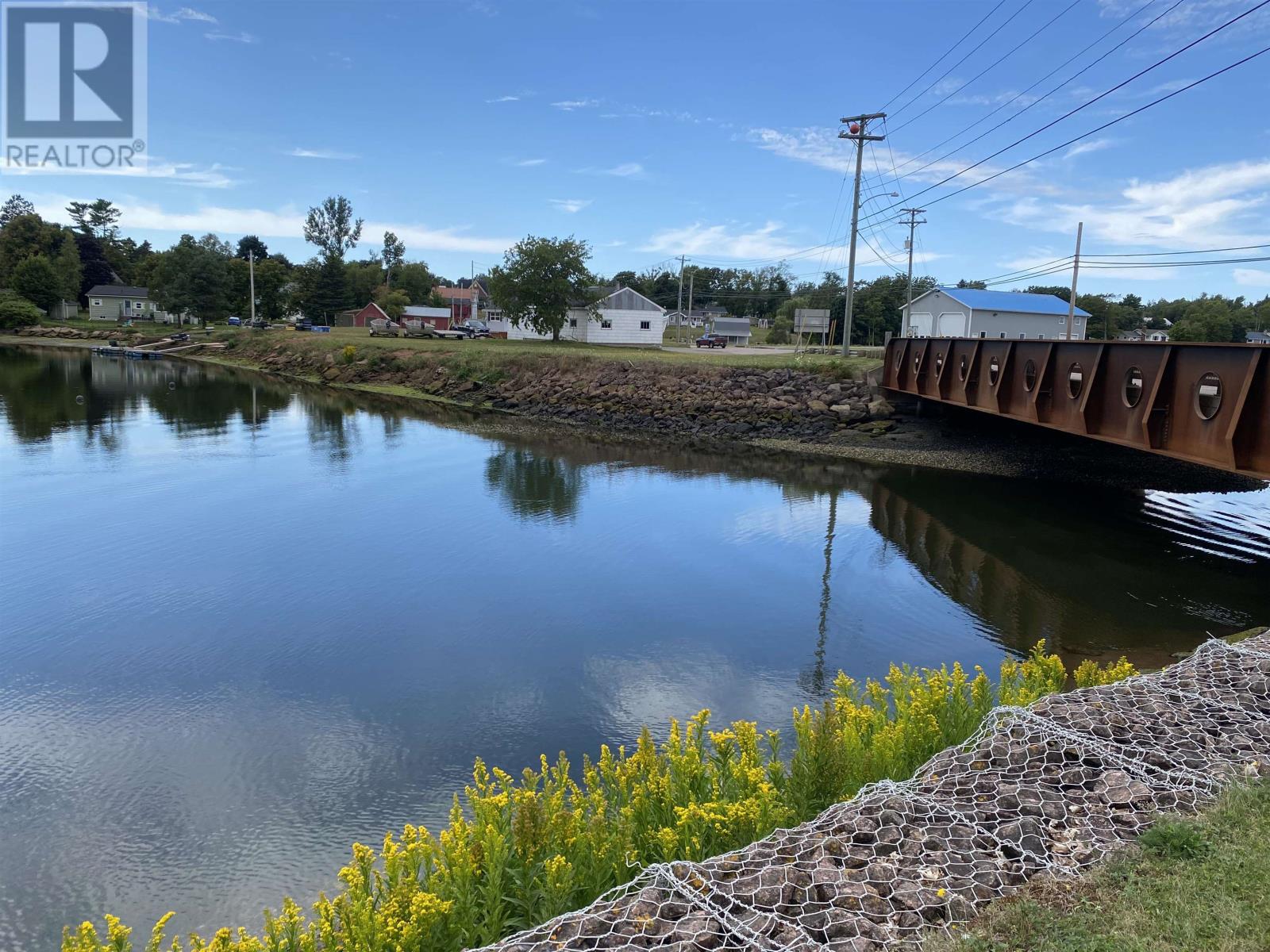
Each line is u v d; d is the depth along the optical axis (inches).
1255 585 559.5
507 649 428.8
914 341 1141.1
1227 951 118.3
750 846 156.4
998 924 127.7
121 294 4005.9
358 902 151.3
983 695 243.3
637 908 135.4
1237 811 156.9
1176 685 229.1
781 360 1589.6
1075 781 177.0
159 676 390.0
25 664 401.4
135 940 222.8
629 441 1214.3
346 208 4409.5
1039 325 2289.6
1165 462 1006.4
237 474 882.1
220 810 282.8
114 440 1081.4
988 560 614.2
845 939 126.0
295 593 510.3
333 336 2637.8
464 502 773.3
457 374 1763.0
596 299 2363.4
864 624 475.8
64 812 280.4
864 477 959.0
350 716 352.5
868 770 204.5
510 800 190.4
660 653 427.8
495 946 129.5
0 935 224.2
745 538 669.3
